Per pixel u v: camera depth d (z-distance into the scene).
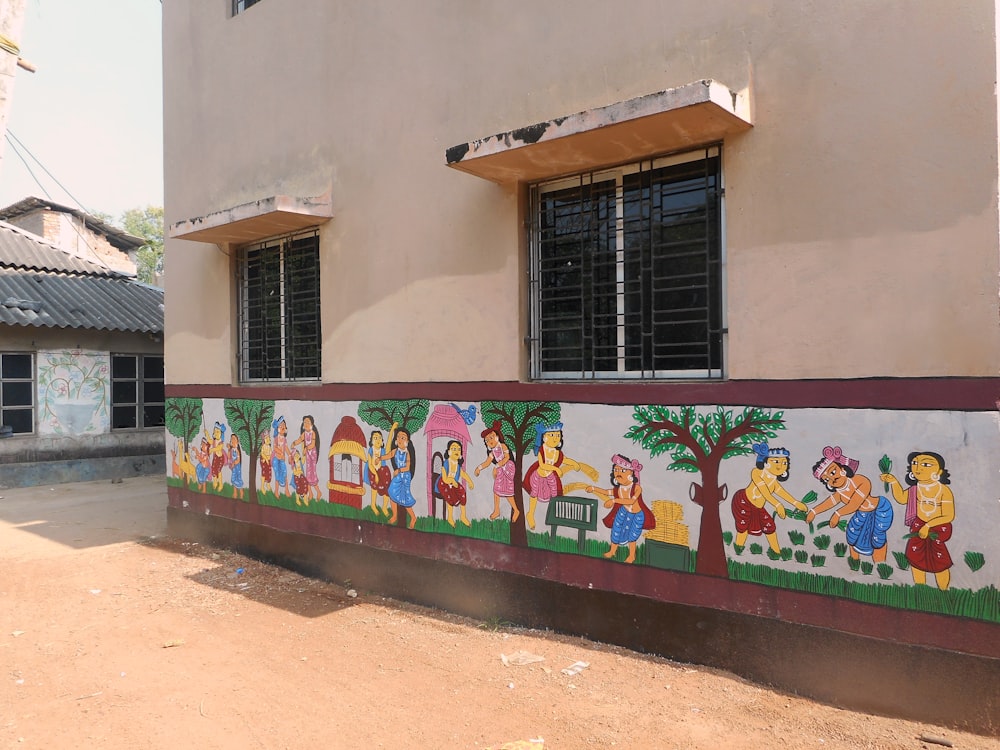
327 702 3.84
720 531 3.88
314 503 6.17
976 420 3.15
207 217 6.27
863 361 3.44
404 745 3.37
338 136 5.88
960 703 3.20
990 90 3.11
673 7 4.02
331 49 5.92
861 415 3.44
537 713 3.60
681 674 3.90
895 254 3.35
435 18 5.14
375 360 5.63
